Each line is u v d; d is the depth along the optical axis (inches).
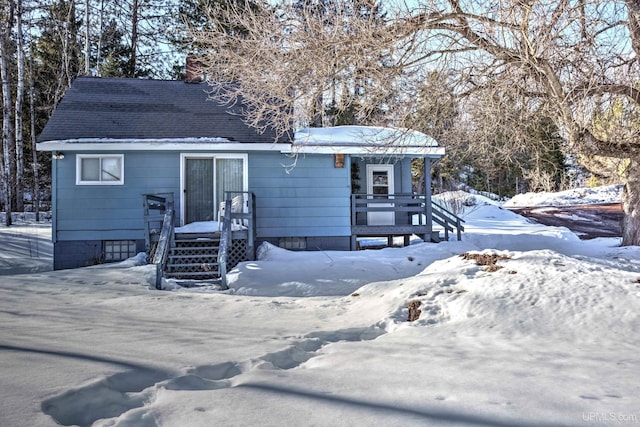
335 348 158.1
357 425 89.4
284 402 101.6
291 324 203.8
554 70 290.2
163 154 486.0
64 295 279.3
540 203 1097.4
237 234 432.8
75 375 112.3
